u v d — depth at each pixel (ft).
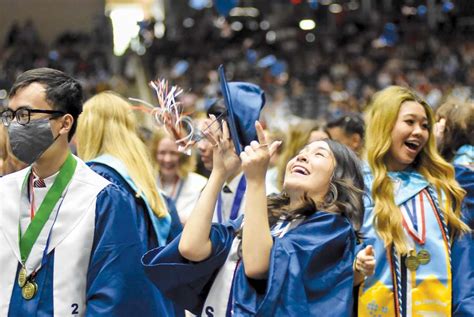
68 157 13.26
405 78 76.18
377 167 15.57
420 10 70.95
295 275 12.08
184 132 15.20
